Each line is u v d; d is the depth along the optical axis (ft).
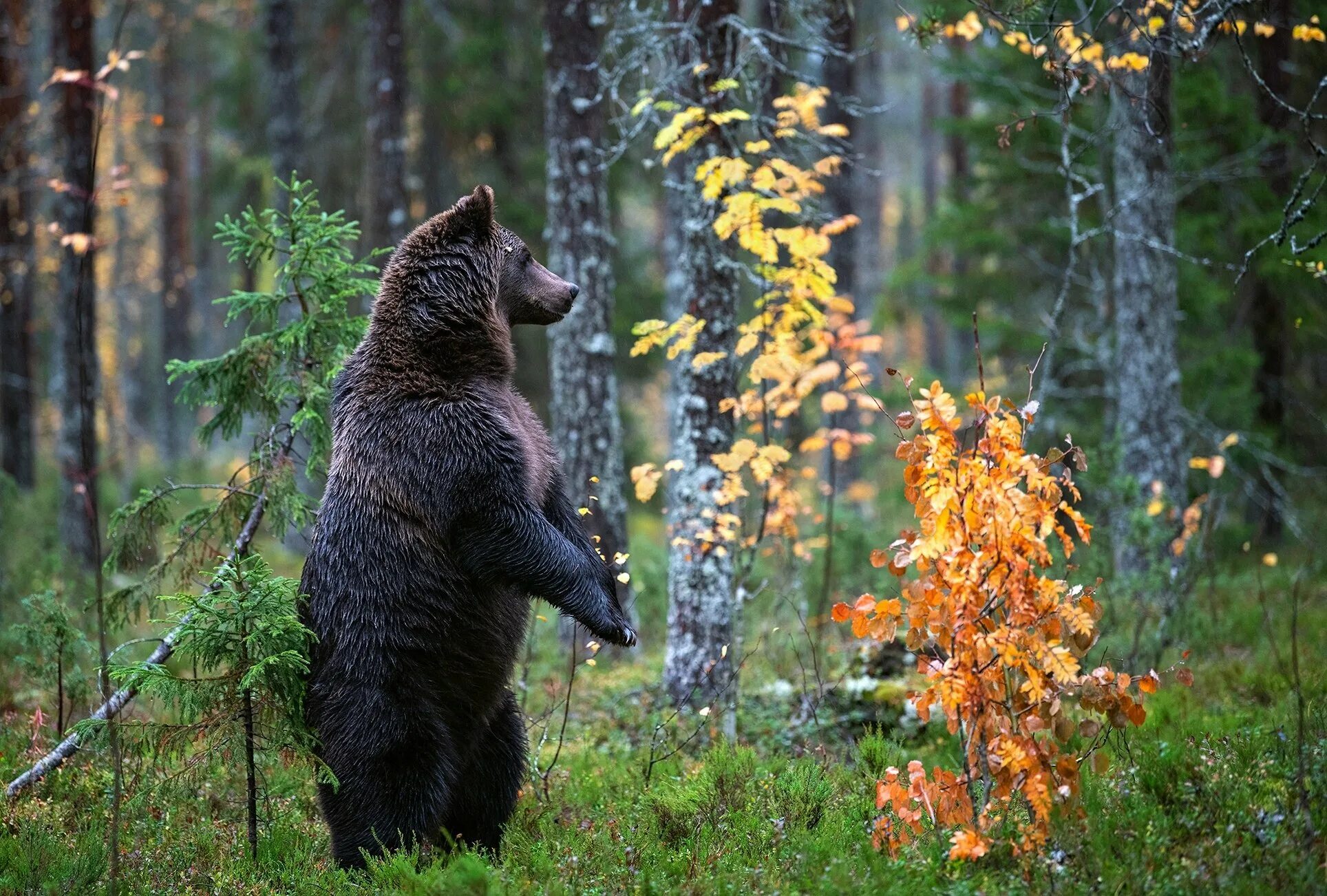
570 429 58.23
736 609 41.83
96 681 36.52
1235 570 62.18
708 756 32.81
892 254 233.35
